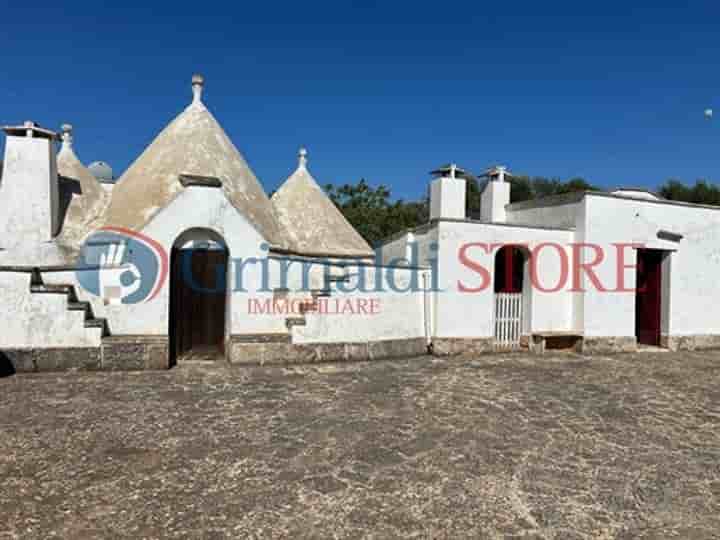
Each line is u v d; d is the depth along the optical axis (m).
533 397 8.01
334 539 3.63
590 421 6.79
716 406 7.78
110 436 5.68
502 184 15.13
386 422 6.45
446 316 11.98
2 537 3.55
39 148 10.59
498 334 12.84
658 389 8.86
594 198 12.88
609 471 5.07
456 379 9.23
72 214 11.48
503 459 5.30
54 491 4.30
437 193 14.12
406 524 3.88
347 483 4.59
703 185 32.56
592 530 3.88
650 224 13.58
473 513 4.09
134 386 8.10
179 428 6.00
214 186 10.37
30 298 8.92
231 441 5.61
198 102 13.48
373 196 35.44
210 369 9.61
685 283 14.13
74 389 7.83
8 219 10.34
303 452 5.32
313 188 14.82
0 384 8.09
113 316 9.92
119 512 3.96
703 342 14.33
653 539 3.78
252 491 4.38
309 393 7.90
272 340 10.20
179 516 3.92
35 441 5.47
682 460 5.43
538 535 3.78
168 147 12.34
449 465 5.09
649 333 14.48
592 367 10.88
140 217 10.91
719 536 3.85
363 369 10.02
